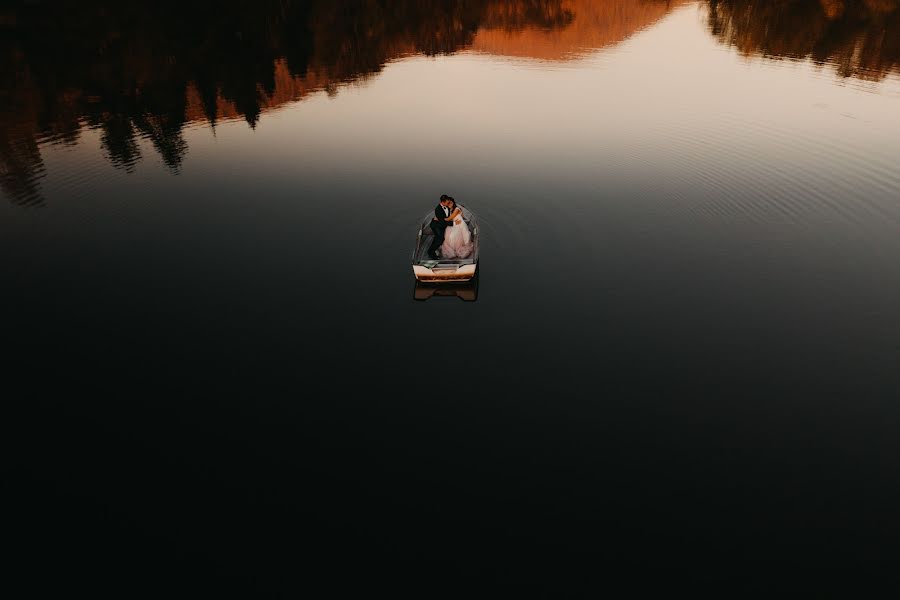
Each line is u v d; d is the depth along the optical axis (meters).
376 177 14.41
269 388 7.91
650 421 7.15
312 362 8.38
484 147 16.14
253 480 6.52
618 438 6.94
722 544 5.64
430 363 8.30
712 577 5.34
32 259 11.13
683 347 8.38
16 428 7.21
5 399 7.68
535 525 5.92
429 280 9.59
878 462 6.42
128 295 10.00
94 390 7.87
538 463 6.64
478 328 8.98
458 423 7.27
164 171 15.42
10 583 5.39
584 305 9.39
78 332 9.06
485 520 6.00
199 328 9.16
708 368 7.95
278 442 7.03
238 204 13.29
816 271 9.91
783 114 17.58
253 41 31.31
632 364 8.10
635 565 5.48
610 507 6.09
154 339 8.91
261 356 8.52
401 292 9.93
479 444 6.95
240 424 7.30
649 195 12.88
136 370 8.24
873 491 6.09
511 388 7.79
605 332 8.76
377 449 6.91
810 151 14.72
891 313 8.78
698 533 5.77
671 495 6.18
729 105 18.81
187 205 13.34
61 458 6.79
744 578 5.31
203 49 29.75
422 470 6.61
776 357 8.07
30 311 9.58
